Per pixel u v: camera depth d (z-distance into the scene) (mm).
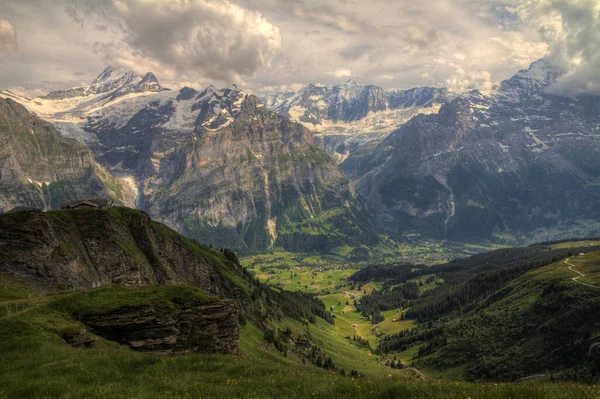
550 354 176250
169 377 36094
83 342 55094
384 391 30281
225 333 76500
